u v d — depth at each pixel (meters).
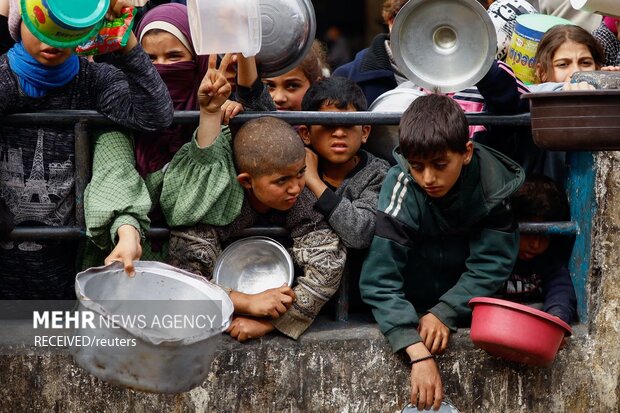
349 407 5.43
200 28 5.04
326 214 5.43
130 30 5.09
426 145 5.08
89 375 5.30
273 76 5.68
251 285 5.55
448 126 5.11
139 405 5.32
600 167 5.48
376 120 5.45
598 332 5.57
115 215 5.21
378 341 5.43
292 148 5.20
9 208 5.41
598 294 5.56
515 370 5.52
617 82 5.51
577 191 5.70
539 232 5.64
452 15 5.43
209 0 5.04
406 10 5.42
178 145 5.70
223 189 5.32
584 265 5.63
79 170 5.40
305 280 5.41
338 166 5.73
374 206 5.56
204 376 4.79
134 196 5.30
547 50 6.95
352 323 5.63
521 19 7.33
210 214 5.40
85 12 4.80
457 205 5.39
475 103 6.31
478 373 5.50
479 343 5.27
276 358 5.37
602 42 7.50
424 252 5.58
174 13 5.94
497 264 5.48
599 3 5.80
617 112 5.12
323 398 5.42
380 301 5.43
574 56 6.89
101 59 5.25
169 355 4.59
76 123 5.36
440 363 5.48
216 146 5.33
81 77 5.42
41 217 5.45
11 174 5.39
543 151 6.07
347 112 5.46
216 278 5.48
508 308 5.16
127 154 5.46
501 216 5.48
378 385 5.44
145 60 5.20
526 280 5.85
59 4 4.73
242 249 5.56
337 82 5.80
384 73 6.93
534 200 5.73
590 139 5.17
